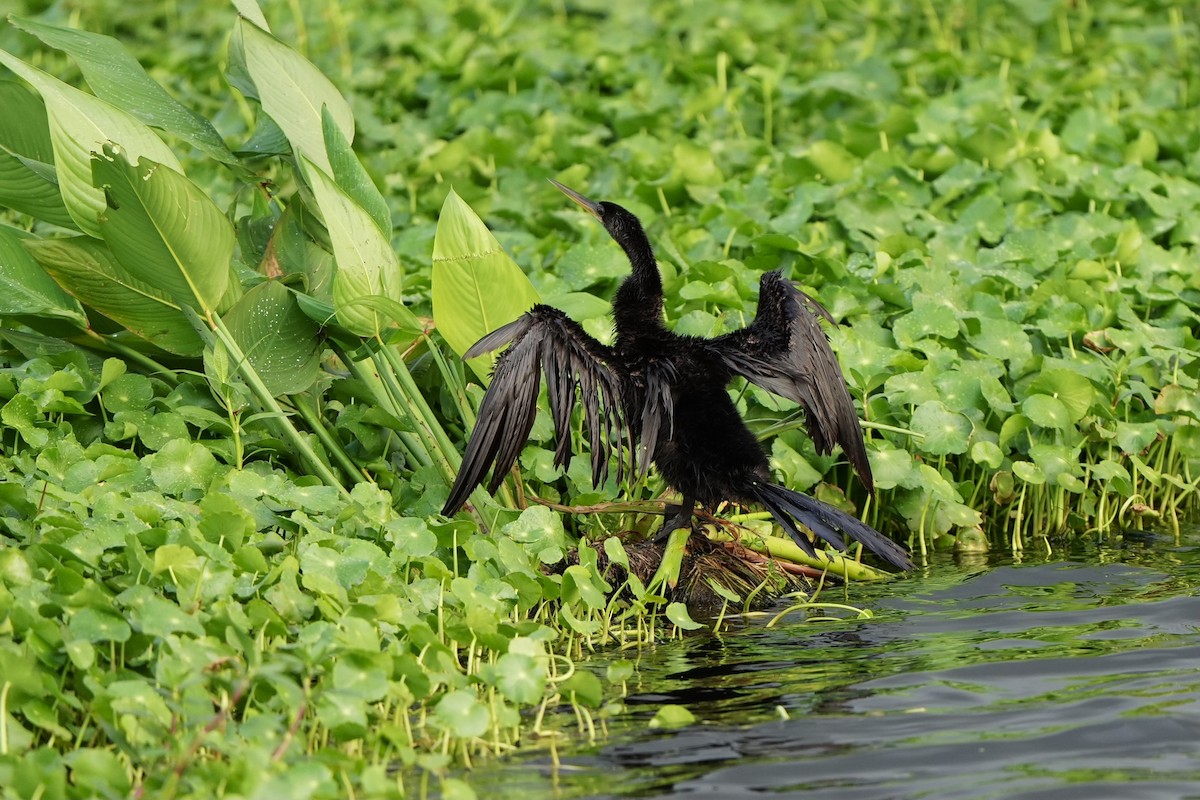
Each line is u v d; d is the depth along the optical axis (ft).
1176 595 31.76
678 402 31.50
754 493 31.40
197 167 58.34
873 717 24.99
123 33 80.74
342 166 35.88
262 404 34.32
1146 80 70.64
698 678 27.73
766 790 22.13
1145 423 38.34
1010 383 40.65
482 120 64.08
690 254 47.85
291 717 23.73
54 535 27.48
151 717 22.54
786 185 53.72
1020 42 72.28
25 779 20.54
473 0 82.89
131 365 37.01
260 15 39.78
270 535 29.86
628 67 70.28
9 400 33.76
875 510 37.50
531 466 35.50
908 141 59.16
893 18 79.41
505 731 24.91
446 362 36.73
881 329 41.06
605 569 33.12
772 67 69.62
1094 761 22.75
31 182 36.37
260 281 36.58
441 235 32.86
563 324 29.81
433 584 29.19
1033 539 37.96
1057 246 48.21
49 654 24.36
